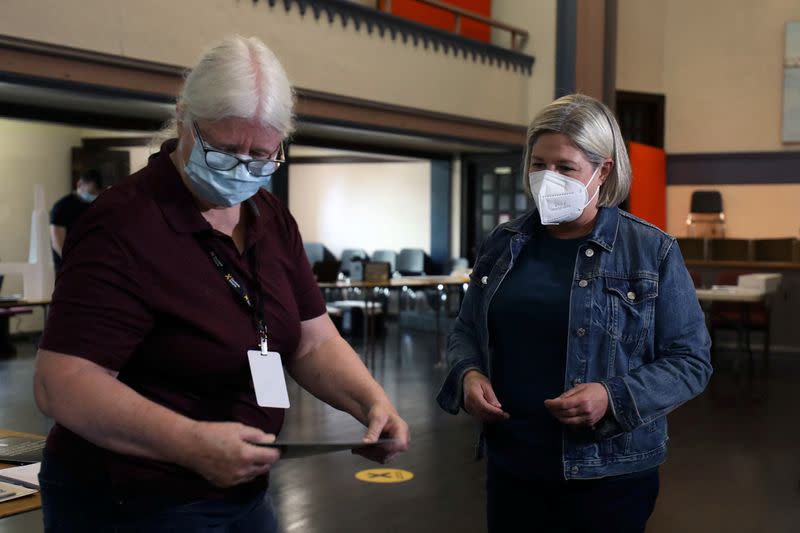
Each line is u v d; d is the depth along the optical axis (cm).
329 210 1570
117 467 144
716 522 434
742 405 726
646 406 193
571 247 212
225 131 138
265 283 159
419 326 1253
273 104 139
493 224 1383
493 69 1106
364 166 1536
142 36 662
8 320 1041
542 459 204
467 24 1200
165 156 152
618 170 208
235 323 152
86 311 138
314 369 176
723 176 1412
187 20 699
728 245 1198
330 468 512
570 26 1152
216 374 150
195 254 149
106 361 139
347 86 877
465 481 488
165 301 144
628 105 1437
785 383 836
